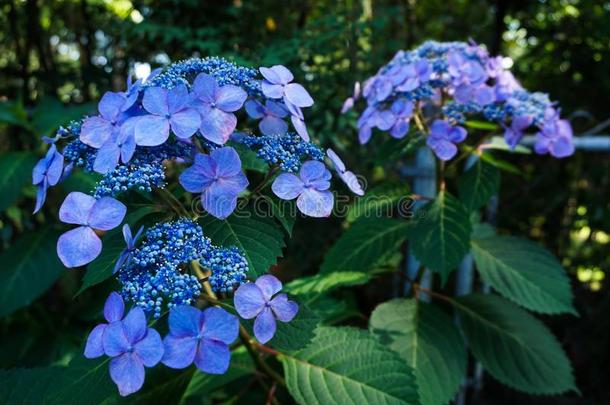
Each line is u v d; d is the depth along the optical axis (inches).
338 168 10.8
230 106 9.5
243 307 9.0
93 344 8.7
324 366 14.0
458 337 18.1
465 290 24.9
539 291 18.4
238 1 25.7
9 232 28.4
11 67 29.1
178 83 10.1
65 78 28.1
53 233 22.5
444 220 16.4
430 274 24.5
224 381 15.9
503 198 29.1
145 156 9.8
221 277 8.9
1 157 21.2
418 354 17.6
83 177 20.4
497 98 16.2
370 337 14.4
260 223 10.1
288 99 10.7
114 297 8.8
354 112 22.6
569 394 28.0
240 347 16.5
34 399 13.8
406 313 18.6
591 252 27.8
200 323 8.3
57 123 21.9
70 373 10.4
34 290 20.9
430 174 23.1
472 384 26.2
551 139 17.0
